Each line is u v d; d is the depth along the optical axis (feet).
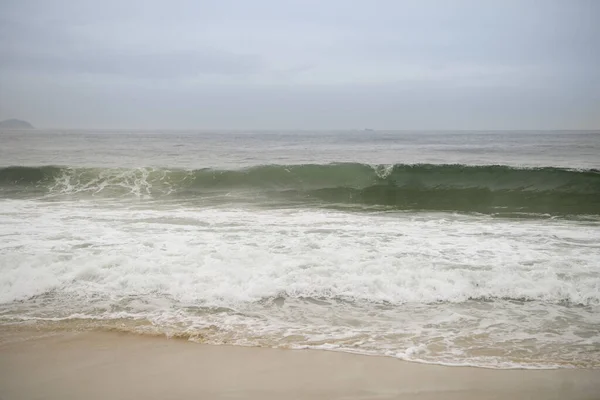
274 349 13.38
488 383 11.41
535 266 20.40
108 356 12.96
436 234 26.55
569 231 27.45
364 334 14.44
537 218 31.96
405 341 13.93
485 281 18.48
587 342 13.88
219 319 15.58
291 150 96.58
